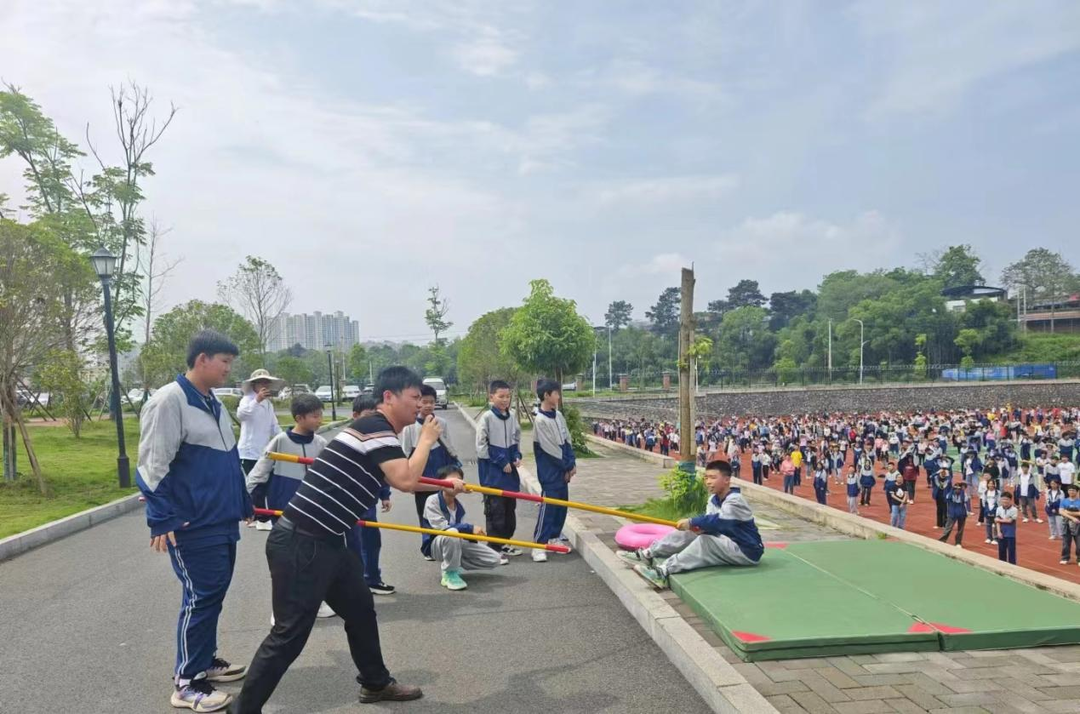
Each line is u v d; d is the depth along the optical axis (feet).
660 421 162.91
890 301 279.69
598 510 18.79
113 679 14.61
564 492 24.77
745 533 19.36
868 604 16.14
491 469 24.94
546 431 24.64
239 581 21.98
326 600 12.82
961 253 347.77
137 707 13.32
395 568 23.25
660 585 18.83
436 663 15.19
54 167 84.94
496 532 24.84
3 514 33.99
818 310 322.96
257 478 19.62
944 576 18.54
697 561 19.16
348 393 187.52
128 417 95.71
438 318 219.20
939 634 14.47
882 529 25.48
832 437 109.81
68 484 43.34
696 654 14.17
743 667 13.65
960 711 11.84
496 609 18.85
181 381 13.74
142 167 90.63
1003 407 191.62
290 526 12.29
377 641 13.20
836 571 19.06
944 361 268.00
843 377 240.53
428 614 18.45
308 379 132.98
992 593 17.07
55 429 76.02
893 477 55.93
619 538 23.22
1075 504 47.96
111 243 87.92
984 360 263.08
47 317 42.14
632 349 307.37
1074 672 13.42
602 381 297.33
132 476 47.24
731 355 299.79
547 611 18.66
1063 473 63.93
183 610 13.39
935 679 13.08
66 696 13.80
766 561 20.03
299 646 12.17
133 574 23.35
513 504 25.23
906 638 14.37
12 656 15.94
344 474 12.38
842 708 11.94
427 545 23.58
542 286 74.59
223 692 13.82
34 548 28.09
